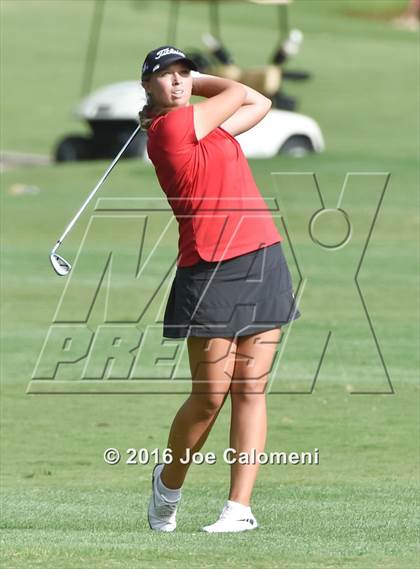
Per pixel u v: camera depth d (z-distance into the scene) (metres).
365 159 84.19
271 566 16.44
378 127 107.69
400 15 189.75
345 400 32.53
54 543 18.09
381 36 172.62
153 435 28.88
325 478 24.56
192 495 23.31
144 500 22.72
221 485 24.39
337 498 22.56
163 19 180.50
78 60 152.50
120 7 189.88
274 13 187.50
